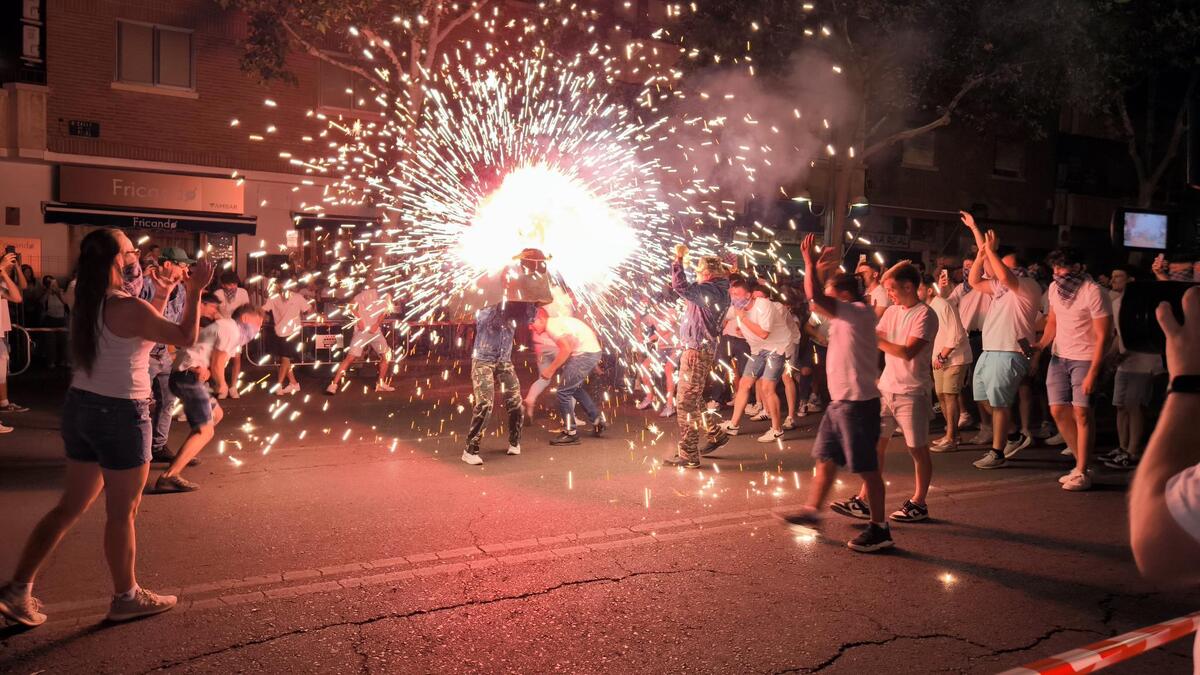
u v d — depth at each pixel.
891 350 6.79
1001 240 29.83
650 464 8.98
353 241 21.36
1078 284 7.97
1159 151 31.64
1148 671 4.26
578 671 4.21
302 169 21.31
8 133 18.23
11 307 16.12
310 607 4.97
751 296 11.54
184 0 19.91
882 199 27.06
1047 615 4.97
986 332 8.98
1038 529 6.71
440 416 11.95
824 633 4.68
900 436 10.96
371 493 7.61
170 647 4.40
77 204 18.95
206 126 20.33
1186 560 1.40
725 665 4.29
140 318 4.52
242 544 6.12
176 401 8.69
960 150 28.67
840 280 6.23
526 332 21.02
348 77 21.80
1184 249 4.69
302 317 16.31
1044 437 10.60
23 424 10.64
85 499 4.68
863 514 6.91
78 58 18.94
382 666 4.23
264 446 9.70
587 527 6.64
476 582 5.41
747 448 9.99
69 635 4.53
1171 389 1.59
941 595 5.27
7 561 5.68
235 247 20.72
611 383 15.60
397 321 17.22
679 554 6.00
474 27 21.53
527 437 10.48
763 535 6.48
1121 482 8.31
